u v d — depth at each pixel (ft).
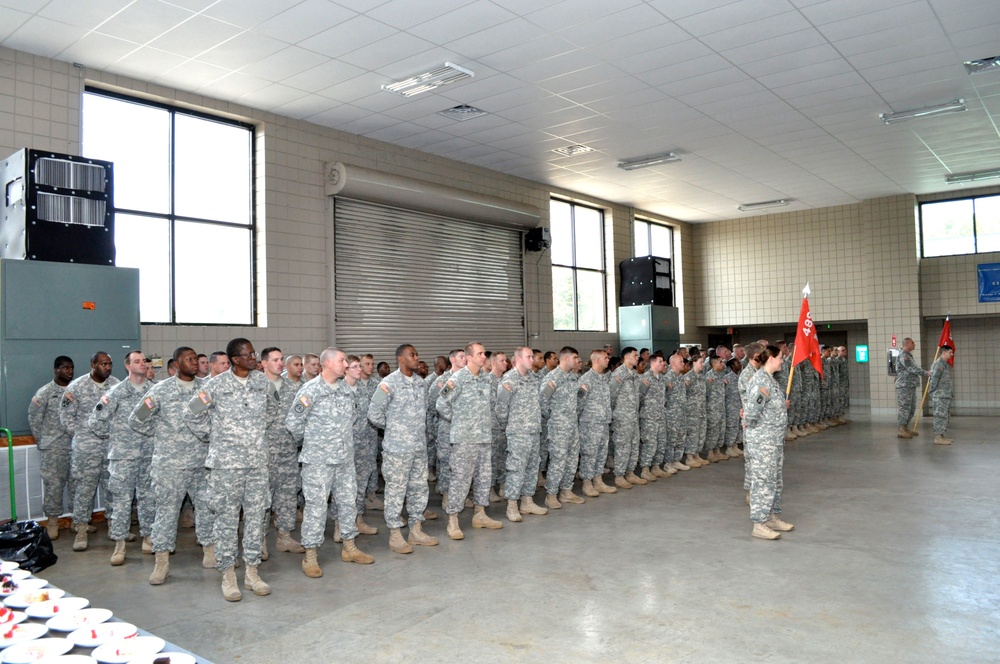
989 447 34.37
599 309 48.83
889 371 50.16
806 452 34.47
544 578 16.02
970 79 27.81
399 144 34.68
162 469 16.10
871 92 29.01
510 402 21.83
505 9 20.97
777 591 14.85
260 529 15.61
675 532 19.95
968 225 48.98
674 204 50.75
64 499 21.25
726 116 31.63
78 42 22.40
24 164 20.40
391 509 18.61
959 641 12.16
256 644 12.57
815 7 21.49
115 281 21.94
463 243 37.91
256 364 15.99
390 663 11.71
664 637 12.55
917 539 18.67
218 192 28.53
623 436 26.71
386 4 20.43
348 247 32.07
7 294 19.93
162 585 16.02
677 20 22.08
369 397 22.03
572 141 34.81
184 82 26.03
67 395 18.95
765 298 55.67
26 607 8.70
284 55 23.84
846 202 51.57
